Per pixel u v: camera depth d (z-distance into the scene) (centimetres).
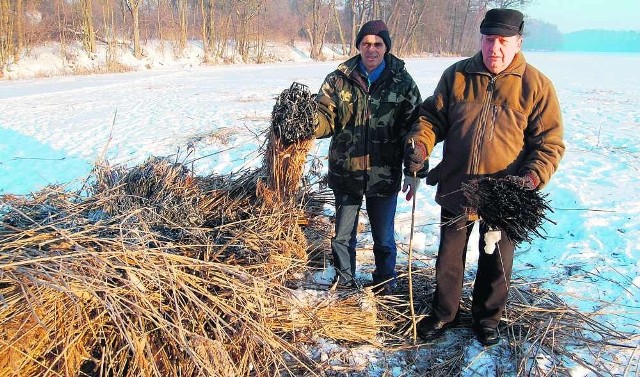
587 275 381
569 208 533
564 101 1570
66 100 1530
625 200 549
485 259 296
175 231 307
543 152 271
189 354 223
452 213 299
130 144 885
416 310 330
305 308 298
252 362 249
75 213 295
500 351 293
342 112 329
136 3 3475
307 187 421
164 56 3791
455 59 5353
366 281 370
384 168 332
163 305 249
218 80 2325
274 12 5312
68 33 3256
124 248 249
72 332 227
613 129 1034
